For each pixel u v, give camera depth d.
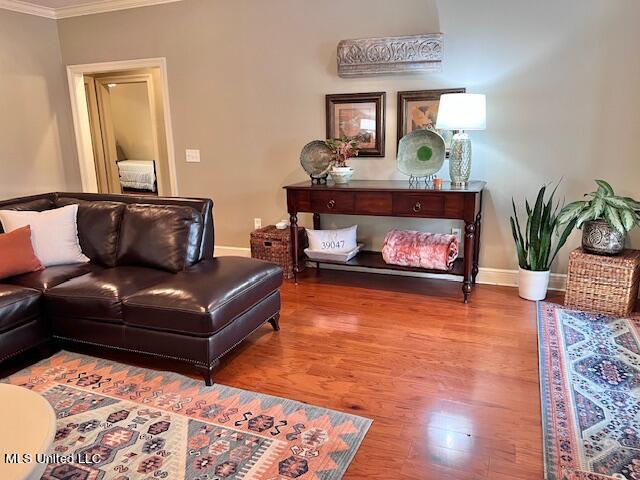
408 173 3.76
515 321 3.19
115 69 4.90
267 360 2.73
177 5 4.47
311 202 3.86
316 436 2.04
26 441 1.45
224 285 2.60
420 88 3.83
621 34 3.26
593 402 2.23
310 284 4.07
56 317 2.76
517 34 3.50
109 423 2.14
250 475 1.81
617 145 3.41
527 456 1.89
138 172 6.42
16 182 4.75
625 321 3.12
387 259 3.73
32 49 4.79
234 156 4.61
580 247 3.46
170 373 2.60
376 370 2.60
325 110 4.15
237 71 4.40
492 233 3.87
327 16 3.98
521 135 3.64
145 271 2.95
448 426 2.10
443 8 3.63
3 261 2.86
